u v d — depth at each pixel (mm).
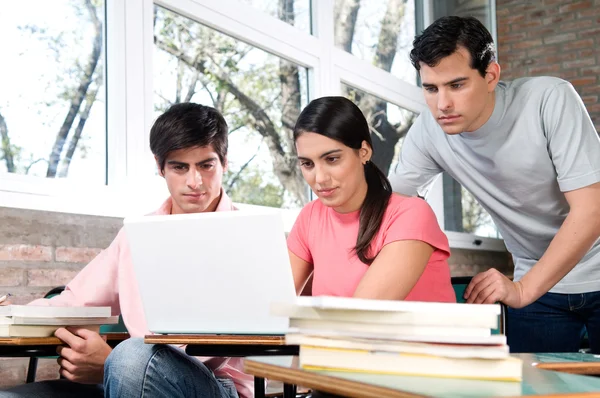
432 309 822
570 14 5719
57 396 1746
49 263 2658
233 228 1246
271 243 1226
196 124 1844
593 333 2363
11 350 1593
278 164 3885
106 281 1989
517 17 5902
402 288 1556
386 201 1685
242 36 3678
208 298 1294
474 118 1921
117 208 2918
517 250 2463
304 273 1847
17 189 2602
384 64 4961
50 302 1958
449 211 5477
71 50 2895
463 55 1840
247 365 941
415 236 1601
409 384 741
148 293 1342
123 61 3039
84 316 1673
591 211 1934
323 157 1596
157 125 1872
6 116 2656
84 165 2910
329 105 1604
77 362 1596
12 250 2545
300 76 4121
